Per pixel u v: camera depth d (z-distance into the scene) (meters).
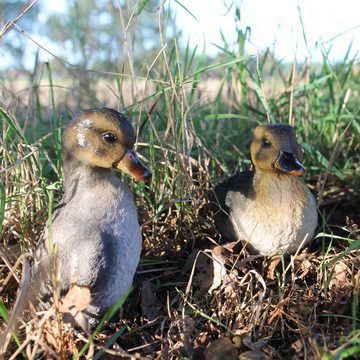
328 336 0.37
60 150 0.53
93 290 0.37
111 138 0.38
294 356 0.36
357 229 0.48
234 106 0.73
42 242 0.39
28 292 0.37
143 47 0.84
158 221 0.52
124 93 0.90
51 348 0.36
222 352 0.37
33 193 0.48
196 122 0.64
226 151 0.63
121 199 0.39
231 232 0.49
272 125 0.46
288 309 0.40
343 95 0.70
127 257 0.38
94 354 0.37
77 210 0.38
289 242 0.45
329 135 0.66
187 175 0.52
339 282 0.42
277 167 0.44
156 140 0.58
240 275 0.45
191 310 0.41
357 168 0.61
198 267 0.46
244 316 0.40
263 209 0.45
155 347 0.39
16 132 0.47
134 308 0.43
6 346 0.34
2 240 0.46
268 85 0.76
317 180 0.61
